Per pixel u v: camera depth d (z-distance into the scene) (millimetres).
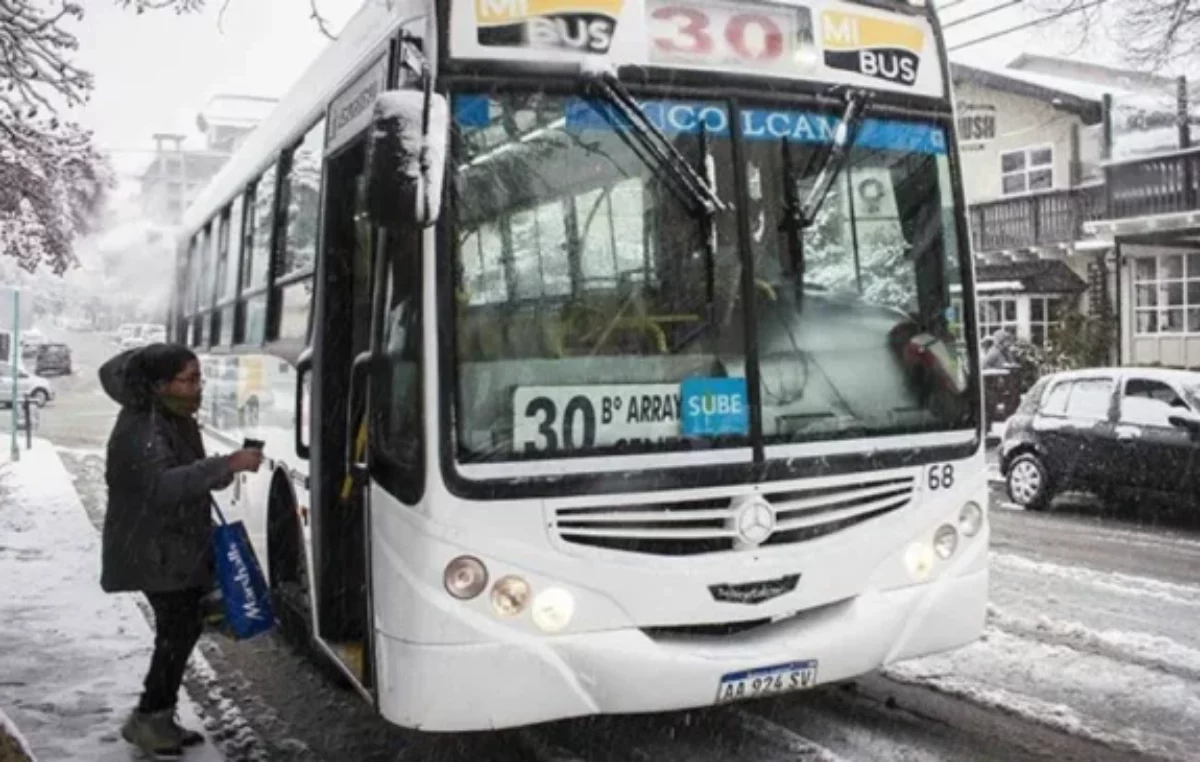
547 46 4672
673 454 4578
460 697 4309
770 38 5031
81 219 13438
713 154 4848
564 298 4578
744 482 4660
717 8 4941
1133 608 8227
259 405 7328
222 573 5527
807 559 4723
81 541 11430
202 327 9969
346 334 5719
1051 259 24156
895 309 5180
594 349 4578
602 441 4523
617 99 4715
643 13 4824
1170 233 20109
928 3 5496
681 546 4562
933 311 5293
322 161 5918
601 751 5570
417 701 4340
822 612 4855
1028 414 13383
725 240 4824
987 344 22672
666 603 4484
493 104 4578
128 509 5340
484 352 4441
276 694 6730
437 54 4535
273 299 6961
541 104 4641
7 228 13461
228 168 9234
